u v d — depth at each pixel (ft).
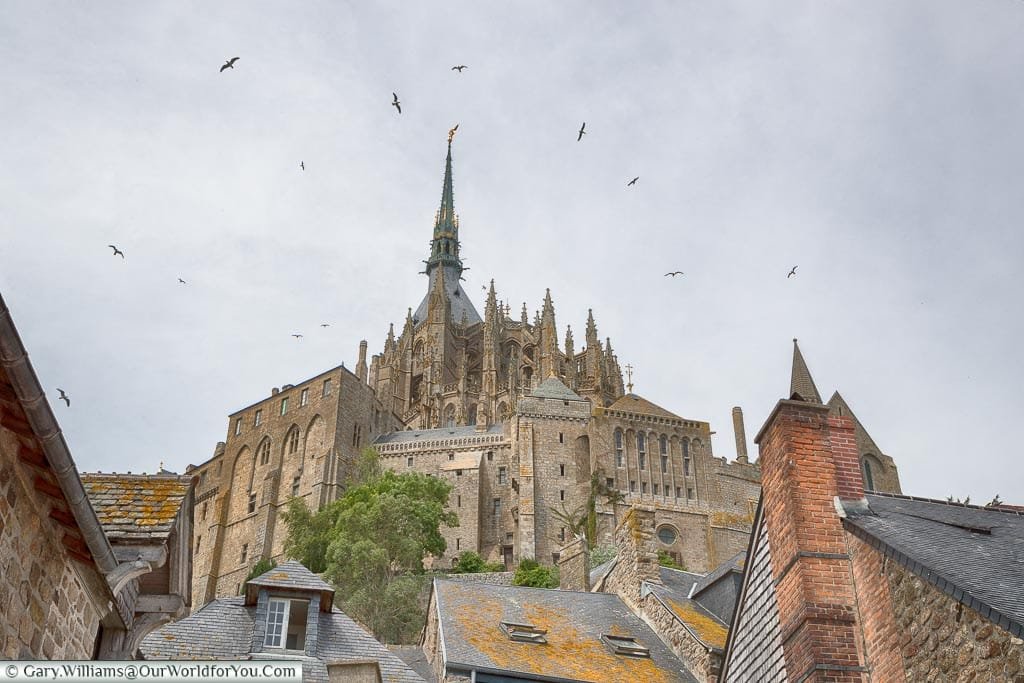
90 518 43.55
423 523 319.68
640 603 104.01
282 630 80.59
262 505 380.99
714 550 345.10
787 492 59.00
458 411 455.22
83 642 50.01
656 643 97.35
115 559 48.11
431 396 455.63
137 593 55.11
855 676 52.95
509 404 437.58
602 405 431.84
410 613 239.50
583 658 92.12
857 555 55.52
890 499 60.64
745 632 64.85
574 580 126.93
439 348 482.69
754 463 388.78
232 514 393.70
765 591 62.08
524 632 95.30
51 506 43.86
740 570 99.81
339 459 378.12
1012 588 44.88
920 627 48.70
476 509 361.71
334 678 75.97
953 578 46.14
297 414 398.01
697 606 102.73
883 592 52.34
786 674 56.80
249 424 411.13
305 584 82.99
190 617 81.10
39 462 41.32
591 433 365.20
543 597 104.88
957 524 55.52
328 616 83.76
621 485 354.33
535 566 303.48
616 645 95.14
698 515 353.72
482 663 86.94
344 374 397.39
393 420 432.66
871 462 298.97
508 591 104.73
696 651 91.76
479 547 355.77
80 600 48.93
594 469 355.15
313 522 333.42
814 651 53.57
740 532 350.64
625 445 362.74
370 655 81.15
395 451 383.65
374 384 447.83
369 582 260.42
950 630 46.44
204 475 417.08
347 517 310.45
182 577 56.44
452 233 630.74
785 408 61.46
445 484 354.33
